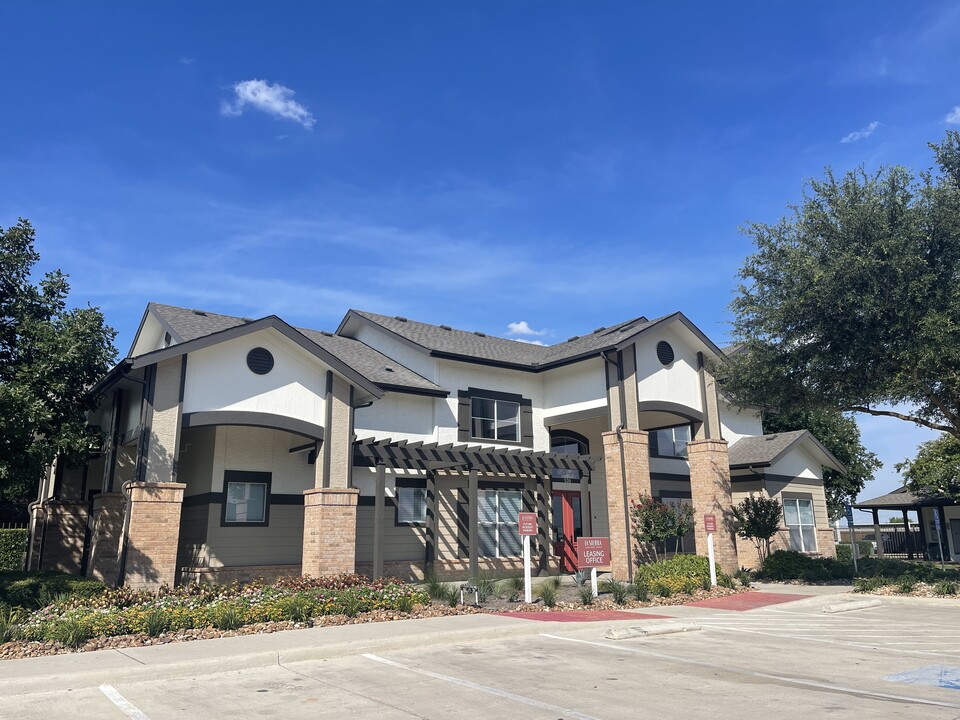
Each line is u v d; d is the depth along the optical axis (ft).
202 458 59.98
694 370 75.87
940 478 95.25
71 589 45.85
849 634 39.58
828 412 66.18
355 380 56.54
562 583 62.39
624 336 71.61
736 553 71.15
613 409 68.49
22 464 47.67
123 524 50.72
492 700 24.88
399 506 66.18
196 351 51.42
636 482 66.74
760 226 63.16
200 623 37.09
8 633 33.06
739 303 64.54
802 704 24.13
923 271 53.42
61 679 26.61
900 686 26.86
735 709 23.53
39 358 51.90
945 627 41.81
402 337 73.51
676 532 64.34
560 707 23.90
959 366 52.75
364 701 24.82
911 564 79.56
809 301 56.90
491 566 70.28
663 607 51.01
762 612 48.80
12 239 53.01
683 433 88.94
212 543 56.95
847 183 58.95
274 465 61.05
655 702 24.53
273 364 54.54
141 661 29.22
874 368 57.72
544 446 77.25
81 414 55.16
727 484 72.74
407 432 68.95
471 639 37.29
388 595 46.14
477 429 73.46
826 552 88.38
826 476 113.19
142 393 51.70
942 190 54.19
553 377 77.61
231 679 28.32
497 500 72.54
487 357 74.43
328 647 32.76
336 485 54.80
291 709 23.80
